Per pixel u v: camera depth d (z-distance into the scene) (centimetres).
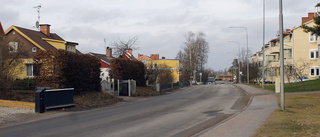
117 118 1202
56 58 1809
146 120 1137
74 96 1905
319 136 736
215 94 2847
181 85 4928
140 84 3238
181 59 8075
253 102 1800
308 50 4469
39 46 3288
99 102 1866
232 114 1305
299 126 880
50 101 1466
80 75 2027
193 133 868
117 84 2617
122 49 3781
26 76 2542
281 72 1314
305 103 1577
